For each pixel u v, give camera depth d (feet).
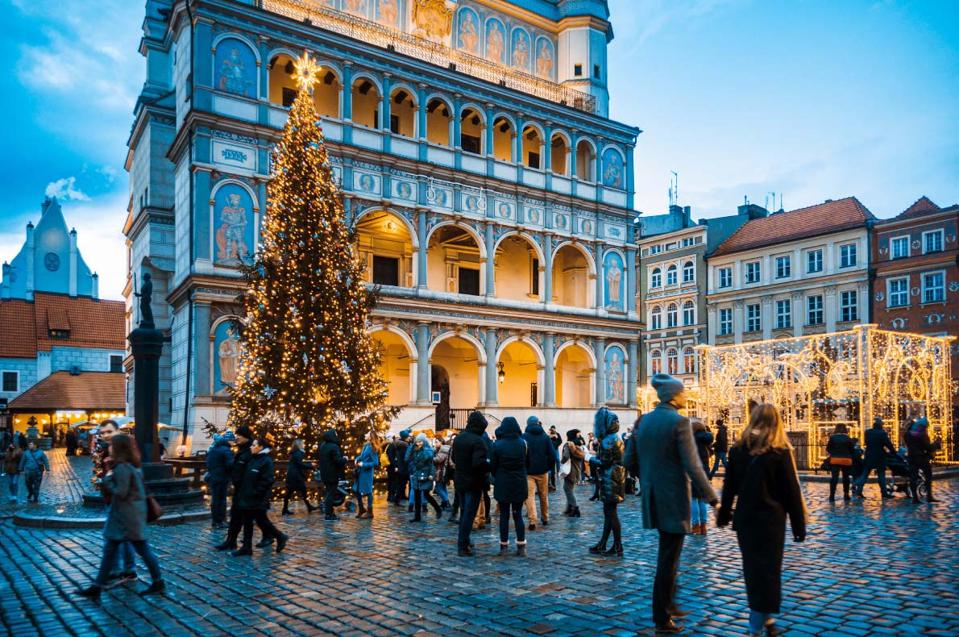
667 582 23.41
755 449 21.21
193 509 55.47
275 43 112.68
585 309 143.13
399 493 62.39
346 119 117.60
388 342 130.72
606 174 149.69
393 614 26.11
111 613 26.99
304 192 73.46
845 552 37.01
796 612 25.66
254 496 38.42
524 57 148.15
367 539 43.55
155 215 129.80
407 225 122.72
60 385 203.10
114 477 29.50
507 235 134.31
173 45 132.67
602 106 152.25
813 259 178.19
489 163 132.77
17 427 194.80
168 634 24.23
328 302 71.82
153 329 59.93
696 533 43.47
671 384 24.40
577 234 143.54
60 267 233.14
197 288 102.63
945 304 155.74
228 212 106.11
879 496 64.90
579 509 58.13
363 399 71.87
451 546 40.73
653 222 220.84
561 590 29.55
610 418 38.11
